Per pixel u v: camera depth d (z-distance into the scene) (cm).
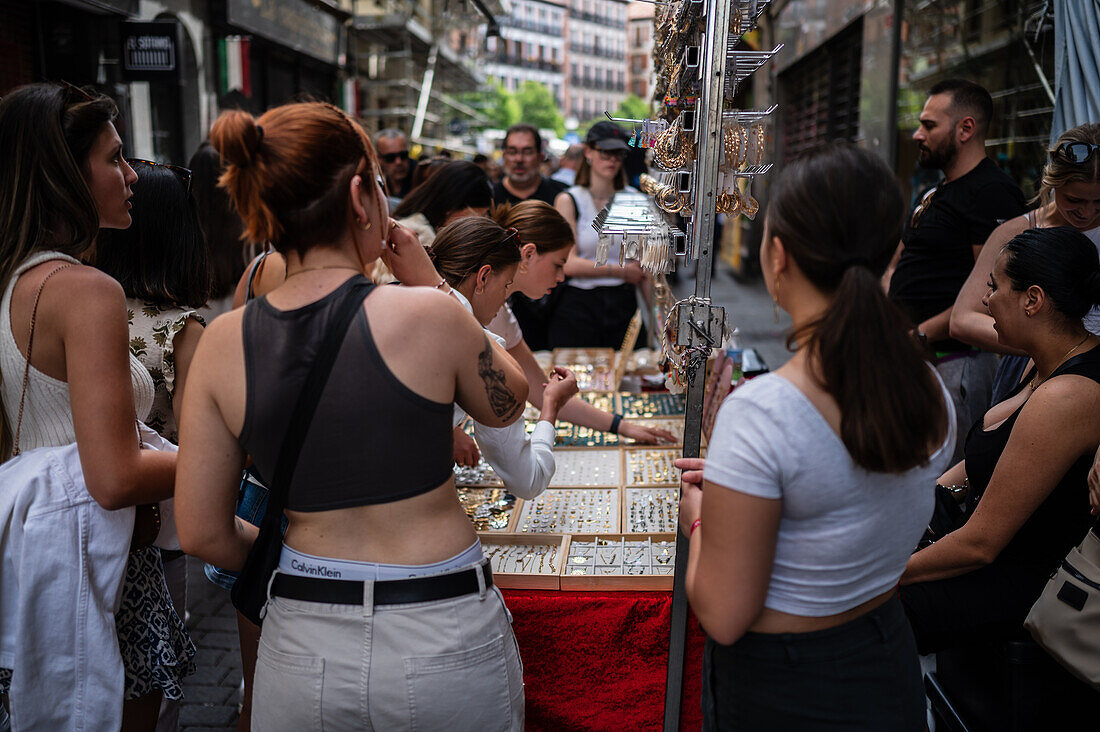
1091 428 195
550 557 229
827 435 123
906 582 224
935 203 343
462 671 140
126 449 165
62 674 169
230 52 1081
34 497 167
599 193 464
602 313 468
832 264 124
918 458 122
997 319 218
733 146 196
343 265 142
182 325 209
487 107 3541
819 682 134
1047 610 192
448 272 217
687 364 186
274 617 143
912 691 141
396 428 135
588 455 311
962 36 598
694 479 161
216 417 140
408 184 752
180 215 212
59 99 167
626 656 215
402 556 139
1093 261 206
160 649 192
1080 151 253
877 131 755
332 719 138
